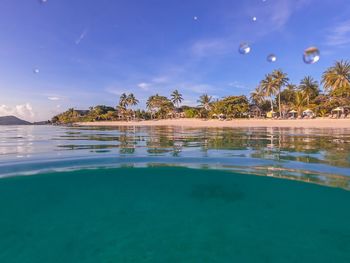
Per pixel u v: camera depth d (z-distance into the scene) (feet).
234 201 7.85
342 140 21.59
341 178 8.87
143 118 203.51
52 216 6.97
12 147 17.98
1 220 6.70
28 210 7.25
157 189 8.86
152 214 7.13
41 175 9.79
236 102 137.59
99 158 12.83
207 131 41.27
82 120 224.53
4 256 5.33
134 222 6.71
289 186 8.71
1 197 7.93
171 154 14.10
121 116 206.69
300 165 10.78
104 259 5.22
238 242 5.78
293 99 133.28
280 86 116.88
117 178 9.78
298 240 5.84
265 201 7.77
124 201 7.86
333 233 6.13
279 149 15.85
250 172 9.82
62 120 242.78
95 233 6.17
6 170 10.26
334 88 101.65
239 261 5.12
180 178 9.93
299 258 5.21
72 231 6.25
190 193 8.46
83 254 5.37
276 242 5.78
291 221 6.69
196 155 13.62
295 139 23.16
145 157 13.09
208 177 10.02
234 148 16.70
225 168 10.59
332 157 12.58
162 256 5.29
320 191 8.16
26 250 5.54
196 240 5.89
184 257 5.26
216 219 6.86
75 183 9.25
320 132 33.58
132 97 205.77
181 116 176.24
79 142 22.18
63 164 11.43
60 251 5.49
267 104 146.61
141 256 5.31
